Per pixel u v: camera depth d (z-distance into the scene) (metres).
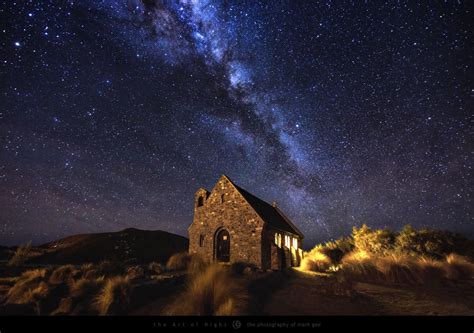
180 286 10.88
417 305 9.81
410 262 15.02
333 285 12.88
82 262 27.88
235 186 24.80
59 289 9.51
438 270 14.32
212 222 24.42
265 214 25.81
